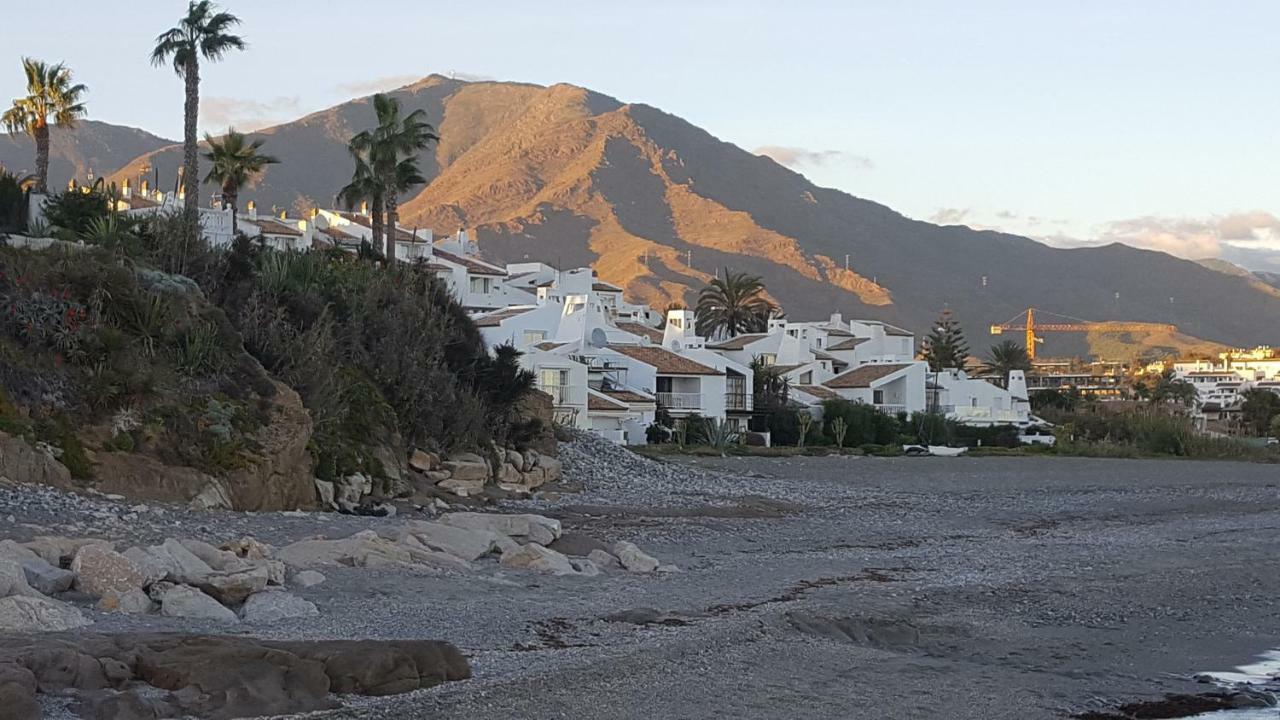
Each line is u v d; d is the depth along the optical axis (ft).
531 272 434.30
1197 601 90.84
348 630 60.13
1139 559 111.86
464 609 68.59
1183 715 59.26
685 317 354.33
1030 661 69.77
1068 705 59.77
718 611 75.41
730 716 52.37
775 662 62.75
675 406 284.82
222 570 66.59
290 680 47.85
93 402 95.55
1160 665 70.74
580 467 159.02
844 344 454.81
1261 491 205.46
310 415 110.83
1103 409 447.01
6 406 88.94
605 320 315.58
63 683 44.78
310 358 119.44
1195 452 323.78
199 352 105.91
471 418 137.49
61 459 89.15
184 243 132.98
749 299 465.47
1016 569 102.89
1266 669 70.54
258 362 112.78
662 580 86.43
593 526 116.47
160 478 92.89
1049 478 219.41
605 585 81.76
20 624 52.49
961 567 103.30
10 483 83.35
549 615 69.31
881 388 356.38
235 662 47.70
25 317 96.32
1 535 70.03
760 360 349.61
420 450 129.49
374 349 132.36
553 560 85.30
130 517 82.23
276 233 302.04
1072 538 130.52
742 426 301.84
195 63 195.93
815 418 315.58
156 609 59.88
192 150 195.83
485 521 94.02
